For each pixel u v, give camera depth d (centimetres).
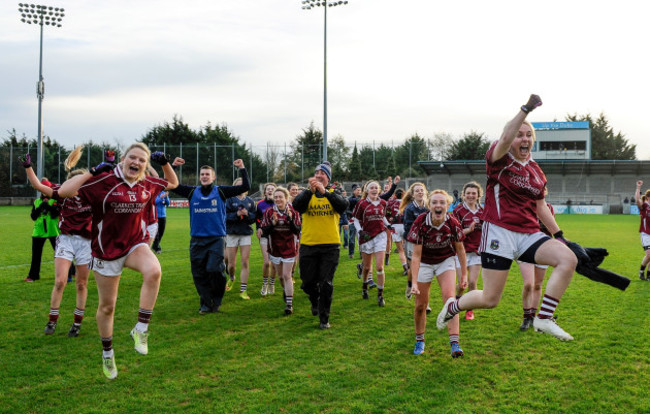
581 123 5334
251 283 1069
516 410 443
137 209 479
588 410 442
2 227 2352
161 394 482
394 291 973
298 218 805
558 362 559
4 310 802
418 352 593
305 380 514
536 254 451
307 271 744
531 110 408
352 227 1460
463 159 6744
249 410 446
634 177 5125
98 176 465
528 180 456
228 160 5412
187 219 3216
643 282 1046
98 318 482
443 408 447
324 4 2747
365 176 5622
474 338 653
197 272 802
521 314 776
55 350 610
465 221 778
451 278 596
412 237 579
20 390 493
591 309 800
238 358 584
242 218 923
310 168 5534
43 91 3591
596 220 3375
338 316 779
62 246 683
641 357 570
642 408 442
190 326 721
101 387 500
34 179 632
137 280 1051
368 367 549
